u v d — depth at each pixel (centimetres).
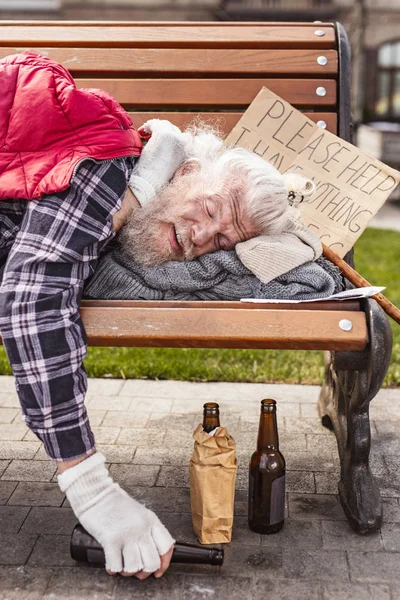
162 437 306
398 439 304
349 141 306
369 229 902
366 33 2016
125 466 282
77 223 208
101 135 219
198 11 1962
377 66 2034
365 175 280
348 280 264
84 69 307
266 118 293
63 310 200
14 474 275
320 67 307
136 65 308
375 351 214
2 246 222
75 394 198
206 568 220
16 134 216
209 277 230
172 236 230
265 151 291
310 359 393
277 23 316
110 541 199
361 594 209
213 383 364
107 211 214
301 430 312
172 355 399
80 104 219
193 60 307
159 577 214
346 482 248
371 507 237
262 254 228
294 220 239
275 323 215
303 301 222
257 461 235
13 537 235
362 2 1579
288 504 256
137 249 234
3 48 308
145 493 262
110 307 220
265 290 230
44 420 196
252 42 310
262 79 307
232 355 399
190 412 331
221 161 231
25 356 194
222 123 306
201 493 226
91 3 1944
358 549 230
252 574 217
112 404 338
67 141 217
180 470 279
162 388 357
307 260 234
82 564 221
